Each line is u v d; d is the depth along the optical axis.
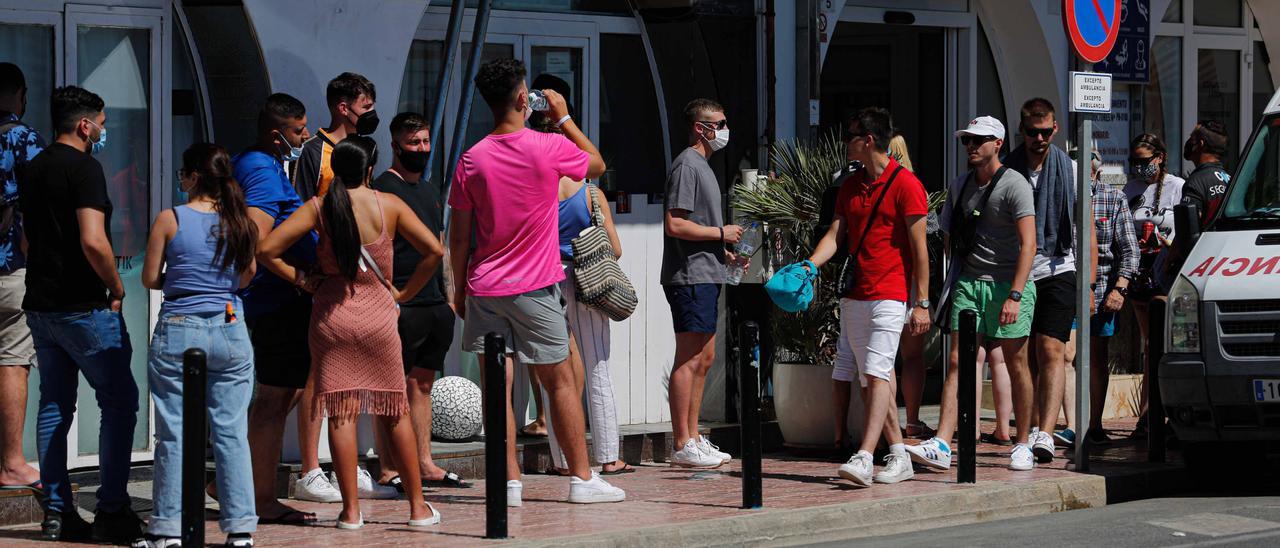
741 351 21.56
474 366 27.95
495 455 19.31
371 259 19.70
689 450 25.91
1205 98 39.81
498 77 21.16
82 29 23.88
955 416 25.94
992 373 28.77
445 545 19.00
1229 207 25.80
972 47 34.97
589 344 24.19
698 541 20.23
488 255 21.33
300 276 19.97
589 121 29.06
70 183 18.95
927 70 34.78
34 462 23.89
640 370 28.86
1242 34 40.31
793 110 30.27
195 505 17.33
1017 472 25.08
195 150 18.80
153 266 18.62
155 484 18.78
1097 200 28.27
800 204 26.89
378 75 25.30
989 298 25.09
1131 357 35.03
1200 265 24.47
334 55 24.78
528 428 27.06
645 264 28.89
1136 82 35.97
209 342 18.58
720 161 29.17
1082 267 24.83
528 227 21.19
